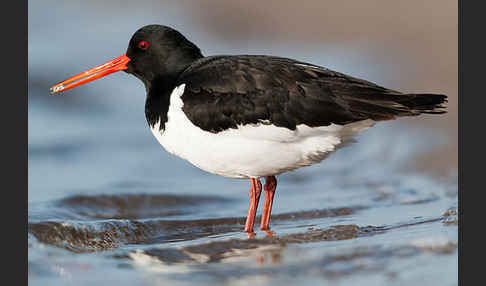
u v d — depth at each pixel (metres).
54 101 21.20
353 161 17.00
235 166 11.03
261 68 10.81
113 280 8.49
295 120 10.51
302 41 26.20
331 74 10.98
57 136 18.86
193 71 11.22
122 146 18.48
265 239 10.22
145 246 10.59
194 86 10.87
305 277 8.21
